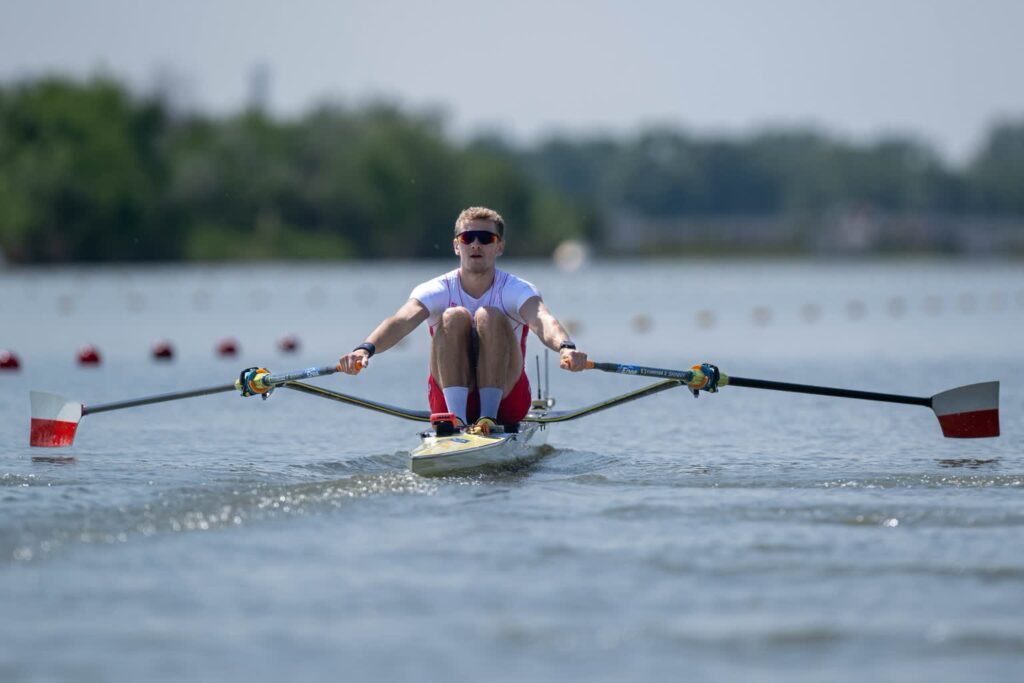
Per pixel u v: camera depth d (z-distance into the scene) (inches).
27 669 780.0
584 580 973.2
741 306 6594.5
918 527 1162.0
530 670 780.6
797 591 941.8
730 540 1105.4
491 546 1082.7
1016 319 5413.4
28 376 2960.1
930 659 796.0
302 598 926.4
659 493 1354.6
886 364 3225.9
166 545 1088.2
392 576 985.5
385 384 2812.5
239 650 814.5
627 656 803.4
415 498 1310.3
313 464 1577.3
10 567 1011.9
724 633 845.2
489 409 1566.2
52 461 1620.3
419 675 772.6
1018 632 843.4
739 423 2078.0
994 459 1622.8
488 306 1606.8
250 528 1157.1
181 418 2193.7
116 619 877.2
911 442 1815.9
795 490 1376.7
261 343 4097.0
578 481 1441.9
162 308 6240.2
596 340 4190.5
